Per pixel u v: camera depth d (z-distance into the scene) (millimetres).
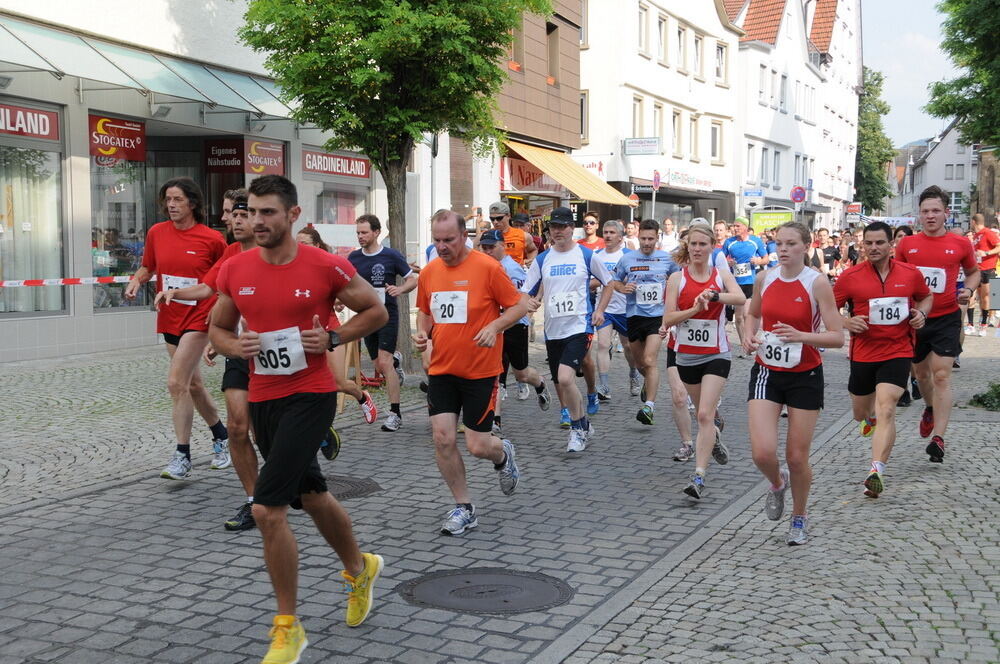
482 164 24750
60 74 12367
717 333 7043
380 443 8719
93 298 14508
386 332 9375
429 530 6117
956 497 6855
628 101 34625
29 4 13008
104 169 14781
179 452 7129
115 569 5312
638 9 35000
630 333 9750
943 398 7973
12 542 5773
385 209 21547
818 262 20984
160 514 6379
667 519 6422
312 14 11320
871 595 4910
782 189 52094
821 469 7906
